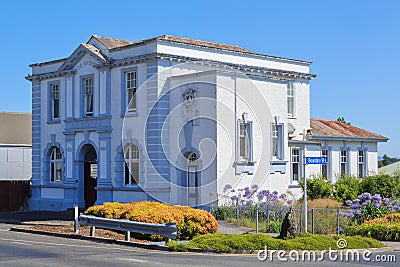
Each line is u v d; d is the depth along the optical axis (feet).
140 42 97.86
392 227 68.03
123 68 100.48
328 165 120.16
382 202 81.00
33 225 86.07
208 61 100.99
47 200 114.42
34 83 118.11
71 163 110.01
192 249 55.67
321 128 124.06
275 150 103.14
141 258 49.67
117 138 101.04
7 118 147.33
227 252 54.54
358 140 126.21
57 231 72.69
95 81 105.09
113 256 51.13
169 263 46.16
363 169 128.47
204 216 66.33
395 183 105.29
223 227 80.33
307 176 112.27
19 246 59.16
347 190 105.81
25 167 141.28
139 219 64.39
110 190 101.45
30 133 150.10
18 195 117.60
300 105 118.01
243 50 113.19
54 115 114.93
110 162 102.17
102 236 66.59
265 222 81.61
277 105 103.45
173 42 97.86
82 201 109.50
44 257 50.24
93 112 105.50
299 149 111.24
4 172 138.10
